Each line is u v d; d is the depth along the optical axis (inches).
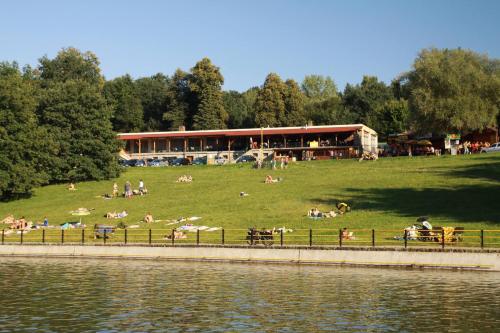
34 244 2154.3
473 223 2055.9
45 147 3636.8
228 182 3405.5
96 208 2962.6
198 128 6279.5
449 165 3329.2
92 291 1401.3
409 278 1515.7
